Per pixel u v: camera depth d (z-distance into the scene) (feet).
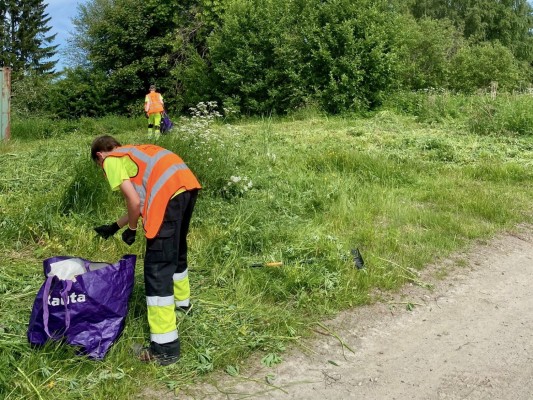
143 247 17.37
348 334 13.64
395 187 27.94
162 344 11.70
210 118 32.94
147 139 25.70
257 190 23.99
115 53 99.04
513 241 20.77
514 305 15.52
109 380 10.93
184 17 97.04
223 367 11.89
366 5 69.10
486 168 31.42
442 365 12.39
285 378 11.66
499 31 146.72
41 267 15.71
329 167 29.32
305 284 15.52
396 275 16.83
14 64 155.53
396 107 67.21
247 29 74.38
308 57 69.77
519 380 11.83
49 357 11.23
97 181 20.22
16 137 52.34
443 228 21.50
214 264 16.44
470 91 92.07
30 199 20.33
